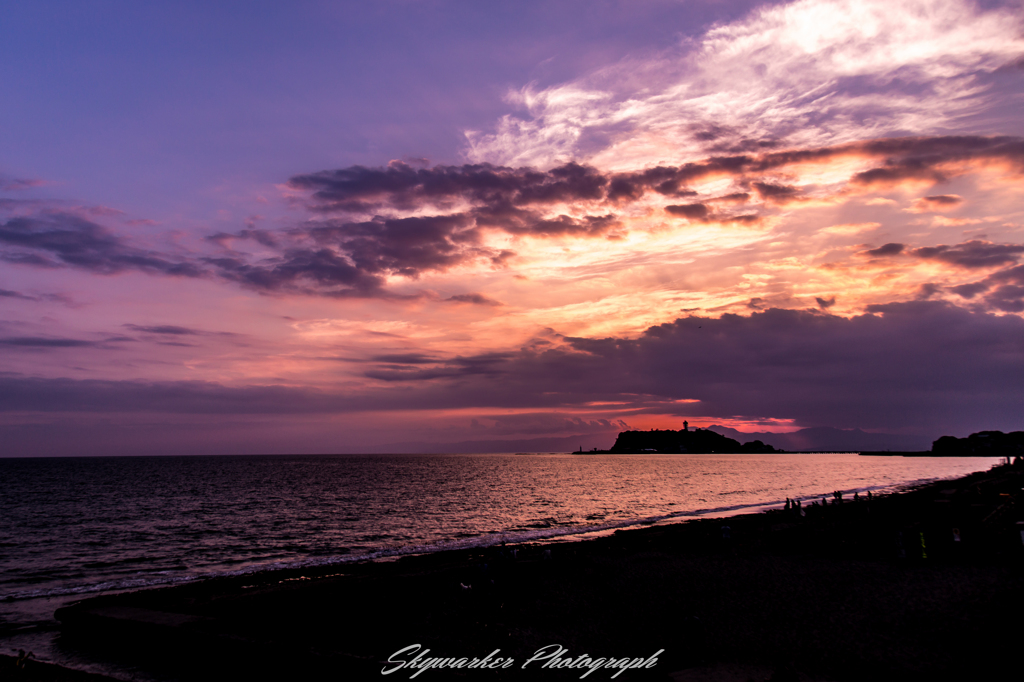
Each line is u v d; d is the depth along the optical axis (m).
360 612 22.02
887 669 15.37
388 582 26.73
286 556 39.00
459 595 24.53
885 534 36.72
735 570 28.47
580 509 72.81
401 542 45.72
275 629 19.80
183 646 17.45
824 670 15.54
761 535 39.84
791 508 54.62
